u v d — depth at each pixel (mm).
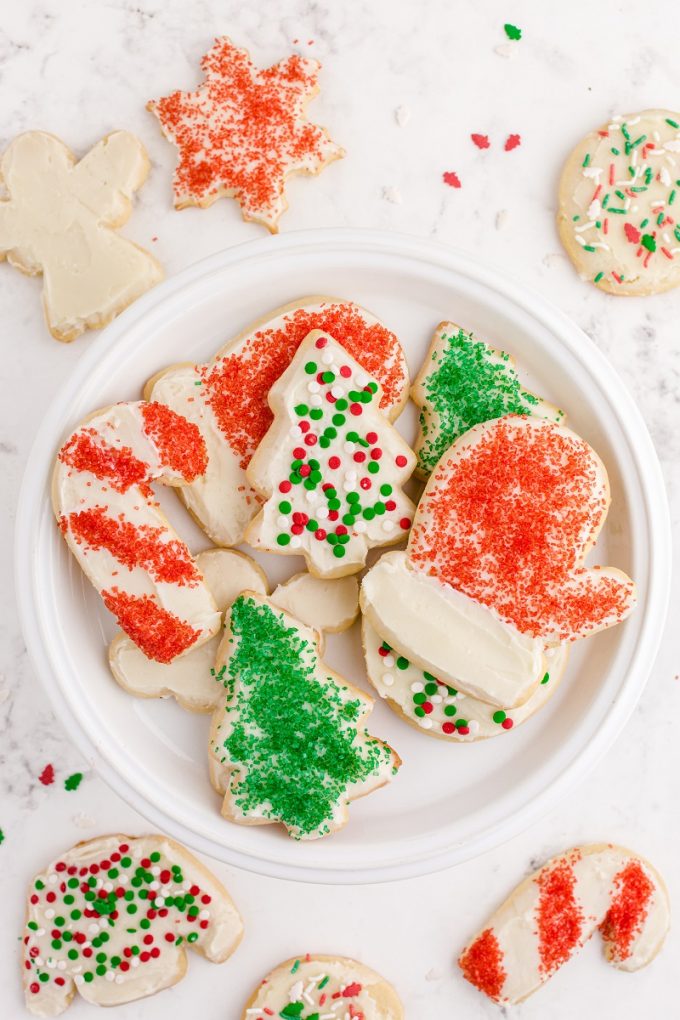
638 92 762
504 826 731
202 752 741
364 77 756
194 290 714
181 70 754
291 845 725
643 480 726
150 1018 764
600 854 764
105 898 752
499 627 712
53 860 757
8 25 754
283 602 731
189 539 741
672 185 747
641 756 773
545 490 714
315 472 718
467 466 716
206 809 728
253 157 741
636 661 727
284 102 744
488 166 758
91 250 738
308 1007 756
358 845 729
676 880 774
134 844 754
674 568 771
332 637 741
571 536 715
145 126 752
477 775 745
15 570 713
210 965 766
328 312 725
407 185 756
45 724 761
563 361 728
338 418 717
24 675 759
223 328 735
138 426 708
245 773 719
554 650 733
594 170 746
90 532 712
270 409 731
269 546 720
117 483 711
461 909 769
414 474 741
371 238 717
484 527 714
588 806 771
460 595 713
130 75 754
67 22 754
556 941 760
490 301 725
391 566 714
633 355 762
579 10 762
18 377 750
